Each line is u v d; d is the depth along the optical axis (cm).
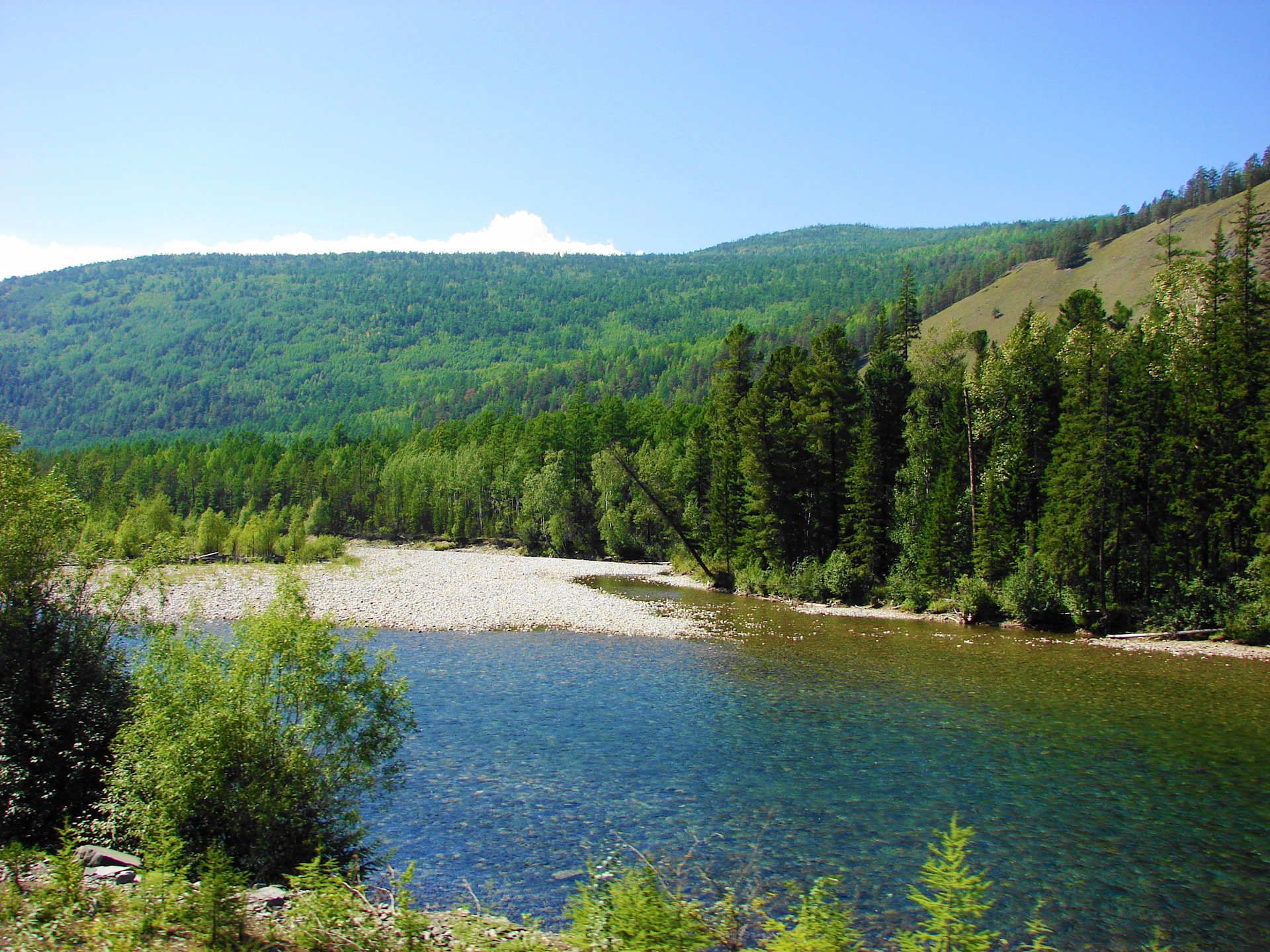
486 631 3753
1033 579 4181
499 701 2462
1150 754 2028
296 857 1197
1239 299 4009
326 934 873
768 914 1166
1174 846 1483
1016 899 1271
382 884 1232
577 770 1842
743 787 1755
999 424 4756
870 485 4856
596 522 8962
